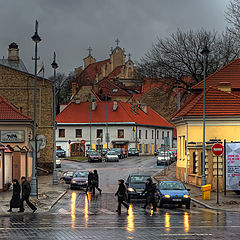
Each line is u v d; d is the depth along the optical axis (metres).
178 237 14.92
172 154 72.12
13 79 55.69
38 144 29.81
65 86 139.75
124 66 158.38
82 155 95.88
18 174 39.91
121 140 95.62
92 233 15.94
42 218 20.86
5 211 23.64
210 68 60.19
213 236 15.10
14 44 64.81
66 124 96.00
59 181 46.06
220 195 31.83
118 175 51.88
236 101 39.88
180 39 62.03
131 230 16.66
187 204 25.55
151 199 24.44
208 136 39.44
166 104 66.62
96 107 99.75
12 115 46.91
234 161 31.30
